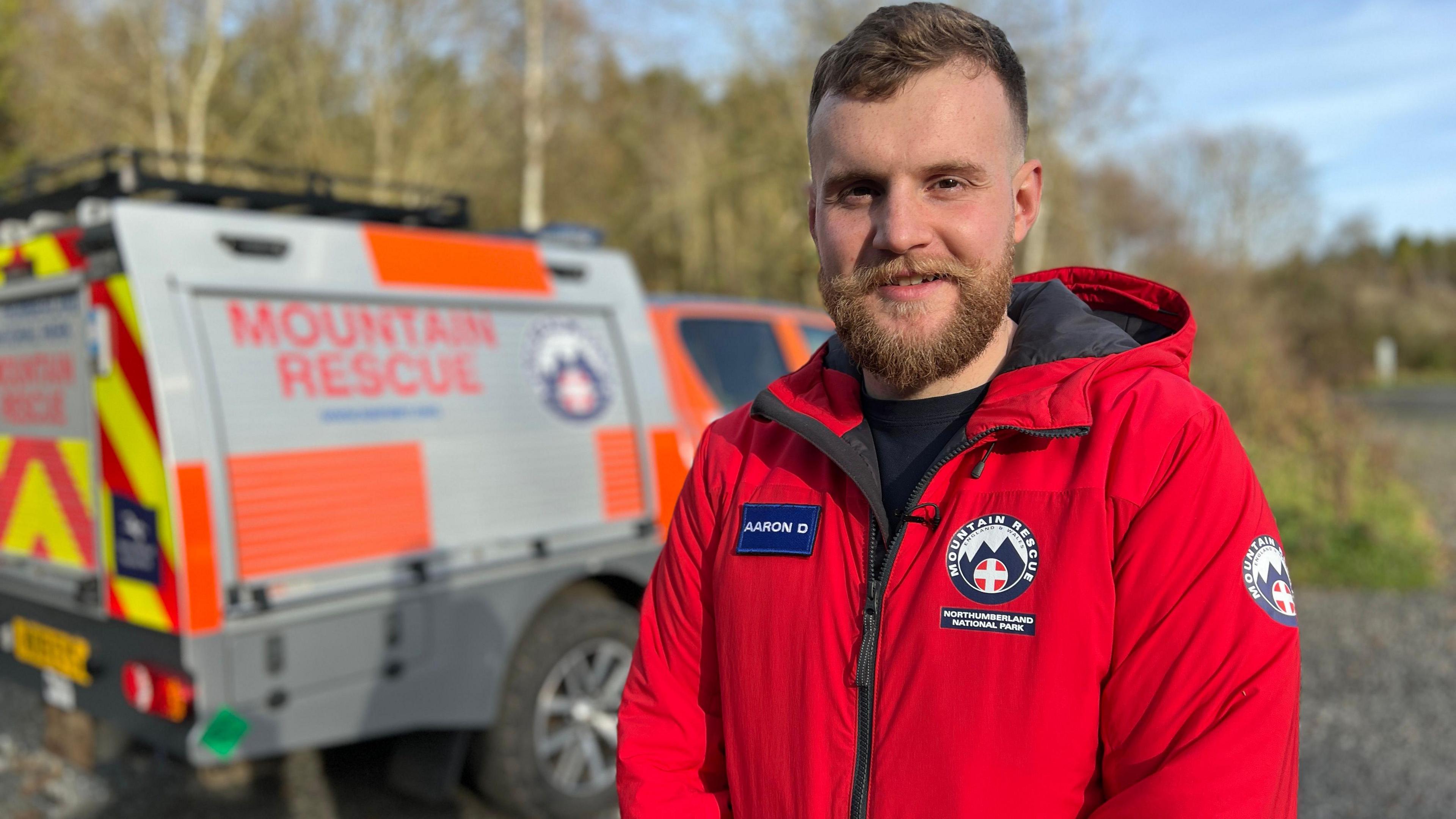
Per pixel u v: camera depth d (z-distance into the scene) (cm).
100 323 272
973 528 106
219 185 328
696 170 2520
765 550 119
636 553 362
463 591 312
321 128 1592
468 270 334
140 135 1486
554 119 1738
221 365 272
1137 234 2238
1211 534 98
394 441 304
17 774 374
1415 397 2889
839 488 119
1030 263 1620
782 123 1803
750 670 117
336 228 304
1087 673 98
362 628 288
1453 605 649
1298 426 1020
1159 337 129
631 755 128
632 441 373
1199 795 91
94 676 290
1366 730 438
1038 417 105
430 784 315
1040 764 97
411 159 1652
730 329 490
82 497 291
